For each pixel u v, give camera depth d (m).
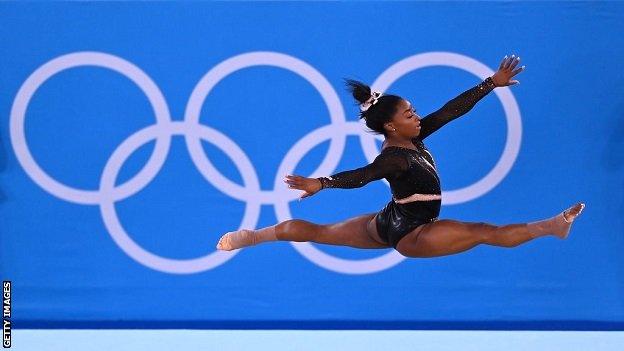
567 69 24.97
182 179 25.30
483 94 20.02
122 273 25.48
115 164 25.20
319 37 24.94
